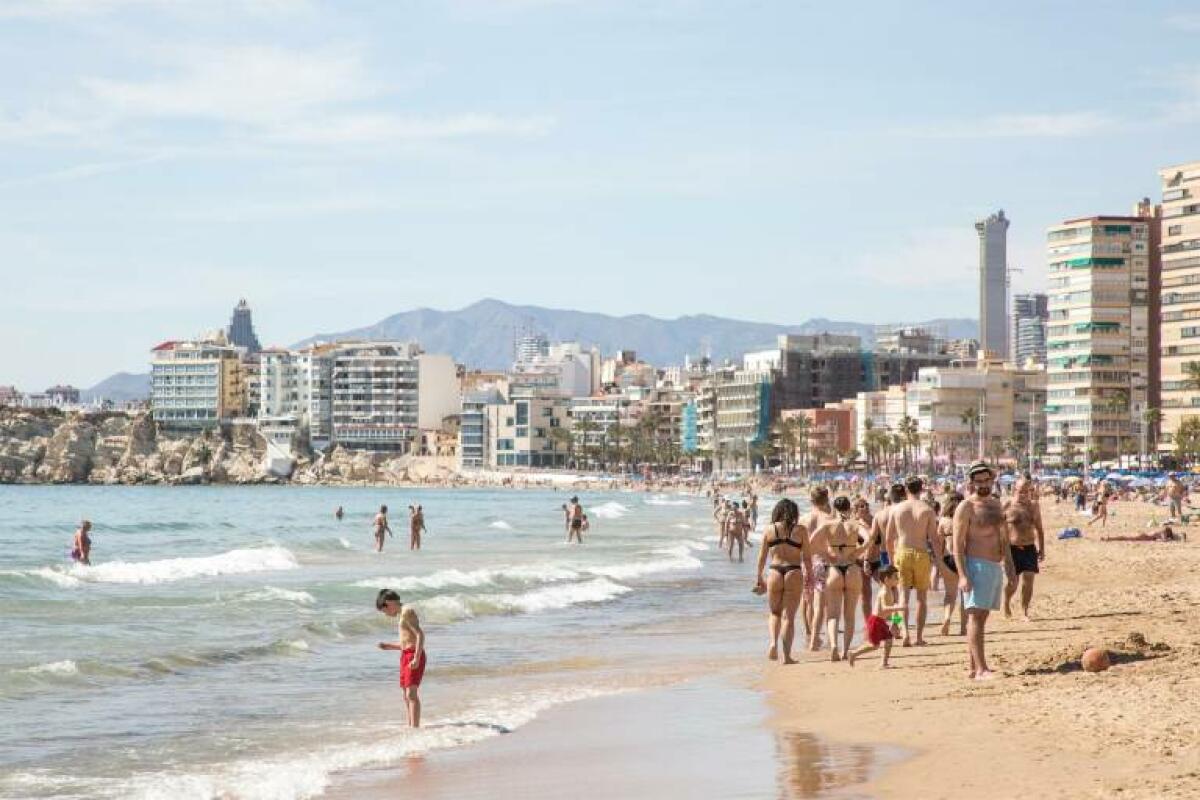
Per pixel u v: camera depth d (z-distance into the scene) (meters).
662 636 33.34
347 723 21.14
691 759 16.98
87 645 30.97
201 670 27.25
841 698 20.77
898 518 25.73
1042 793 13.38
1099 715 17.08
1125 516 103.50
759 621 37.28
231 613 38.22
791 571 25.34
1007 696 19.38
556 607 41.50
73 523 132.38
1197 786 13.16
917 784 14.32
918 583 25.72
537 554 71.81
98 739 19.95
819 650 27.20
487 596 41.91
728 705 21.14
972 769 14.78
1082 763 14.59
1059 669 21.42
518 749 18.53
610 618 38.16
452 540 90.12
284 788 16.27
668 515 148.75
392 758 18.09
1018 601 33.62
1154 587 36.78
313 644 31.34
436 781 16.53
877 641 23.72
